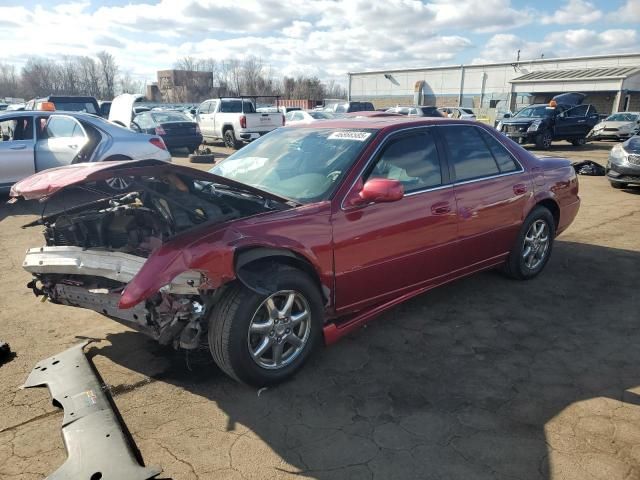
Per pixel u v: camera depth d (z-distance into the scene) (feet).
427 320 13.23
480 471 7.82
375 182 10.37
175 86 226.17
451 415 9.21
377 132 11.91
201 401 9.64
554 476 7.68
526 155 15.60
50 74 215.10
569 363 11.05
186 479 7.64
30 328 12.71
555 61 148.25
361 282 11.13
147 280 8.43
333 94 269.64
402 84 180.34
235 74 223.51
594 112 71.26
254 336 9.77
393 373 10.66
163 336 9.27
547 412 9.28
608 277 16.47
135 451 8.16
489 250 14.21
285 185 11.47
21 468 7.93
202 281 8.73
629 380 10.36
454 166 13.10
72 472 7.40
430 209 12.11
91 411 8.89
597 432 8.70
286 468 7.89
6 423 9.02
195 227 9.27
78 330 12.62
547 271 17.04
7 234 21.76
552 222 16.19
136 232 10.52
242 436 8.65
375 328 12.76
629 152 32.76
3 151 26.76
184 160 48.85
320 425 8.95
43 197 9.53
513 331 12.59
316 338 10.72
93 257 10.09
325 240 10.27
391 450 8.29
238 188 10.16
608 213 26.58
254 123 59.41
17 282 15.99
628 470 7.79
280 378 10.08
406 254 11.81
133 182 10.26
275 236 9.57
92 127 27.96
